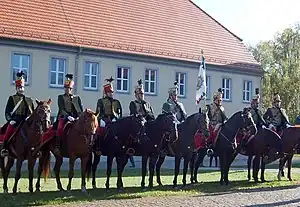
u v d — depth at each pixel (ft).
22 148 54.44
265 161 73.92
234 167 103.09
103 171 86.74
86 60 114.42
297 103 207.41
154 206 51.80
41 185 64.64
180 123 64.95
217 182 71.87
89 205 51.19
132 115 60.03
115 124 60.13
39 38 108.27
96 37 119.14
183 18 146.30
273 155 73.51
